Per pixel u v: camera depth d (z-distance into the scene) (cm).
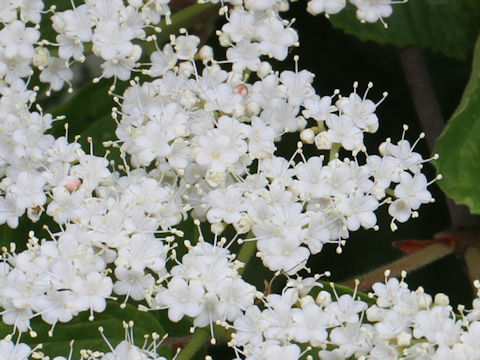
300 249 30
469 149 31
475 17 35
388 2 33
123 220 30
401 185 31
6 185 31
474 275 32
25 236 32
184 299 29
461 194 31
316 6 32
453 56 35
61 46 32
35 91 32
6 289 29
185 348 30
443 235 33
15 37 32
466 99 31
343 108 31
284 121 31
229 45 32
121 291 30
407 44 35
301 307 29
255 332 29
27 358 30
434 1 35
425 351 28
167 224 30
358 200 30
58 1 34
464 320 29
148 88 32
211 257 30
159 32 33
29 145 31
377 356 29
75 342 30
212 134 31
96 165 31
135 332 30
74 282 29
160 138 31
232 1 32
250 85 32
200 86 31
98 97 33
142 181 30
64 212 30
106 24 32
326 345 30
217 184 30
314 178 30
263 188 30
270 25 32
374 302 30
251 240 30
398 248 34
